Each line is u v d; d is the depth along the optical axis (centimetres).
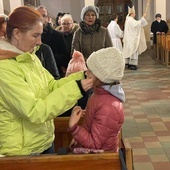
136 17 1684
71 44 409
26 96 135
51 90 165
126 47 915
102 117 154
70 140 200
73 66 272
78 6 1686
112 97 158
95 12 383
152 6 1477
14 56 141
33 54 156
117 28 963
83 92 141
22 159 138
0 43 141
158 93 599
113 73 153
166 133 383
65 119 198
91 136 155
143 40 948
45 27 365
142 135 378
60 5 1694
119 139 178
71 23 418
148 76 792
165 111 477
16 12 141
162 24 1173
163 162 304
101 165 138
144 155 321
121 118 158
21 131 147
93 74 156
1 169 138
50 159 138
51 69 279
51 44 367
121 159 136
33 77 149
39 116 136
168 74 809
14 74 138
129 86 677
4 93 136
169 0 1545
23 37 141
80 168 139
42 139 154
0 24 149
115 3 1689
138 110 488
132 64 915
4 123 143
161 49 1008
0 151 147
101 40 386
